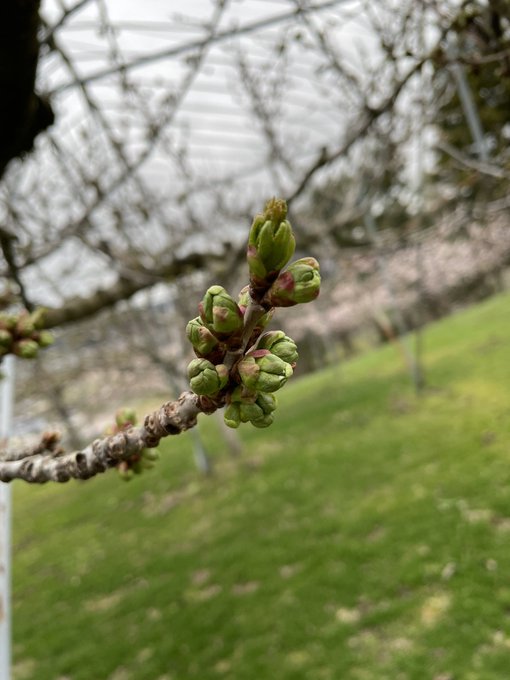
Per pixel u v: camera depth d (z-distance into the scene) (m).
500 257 13.85
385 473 7.39
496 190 4.22
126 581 7.00
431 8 2.39
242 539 6.93
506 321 15.15
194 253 4.84
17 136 2.43
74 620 6.42
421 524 5.56
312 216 7.11
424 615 4.28
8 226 3.73
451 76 3.50
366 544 5.60
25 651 6.03
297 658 4.34
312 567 5.56
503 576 4.37
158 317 10.53
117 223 4.45
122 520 9.77
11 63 2.02
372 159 4.89
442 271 17.72
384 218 9.46
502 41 2.28
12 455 1.24
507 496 5.47
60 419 13.66
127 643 5.46
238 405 0.77
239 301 0.79
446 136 4.97
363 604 4.71
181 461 12.31
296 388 18.16
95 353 10.84
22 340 1.50
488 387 9.78
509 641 3.76
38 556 9.28
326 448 9.48
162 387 13.93
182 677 4.64
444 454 7.30
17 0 1.79
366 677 3.88
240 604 5.40
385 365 15.50
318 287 0.70
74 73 3.04
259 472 9.51
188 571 6.59
